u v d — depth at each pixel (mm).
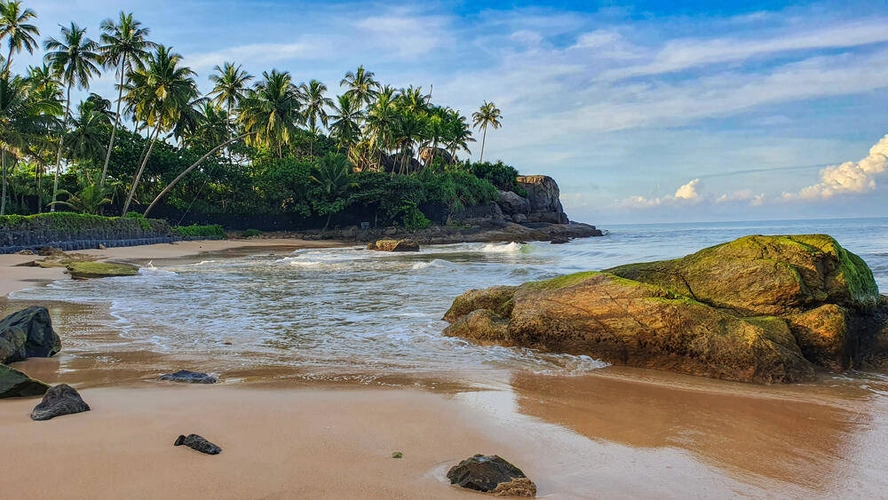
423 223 66500
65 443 4434
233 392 6371
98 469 3934
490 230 65938
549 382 7363
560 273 21094
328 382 7020
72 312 12227
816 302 9031
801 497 4008
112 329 10375
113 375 7113
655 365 8273
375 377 7348
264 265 27156
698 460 4680
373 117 66812
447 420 5535
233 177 60281
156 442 4535
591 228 75625
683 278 10078
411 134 69188
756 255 9680
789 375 7621
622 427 5535
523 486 3828
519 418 5719
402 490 3803
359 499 3631
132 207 57469
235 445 4578
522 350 9180
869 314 9250
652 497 3930
